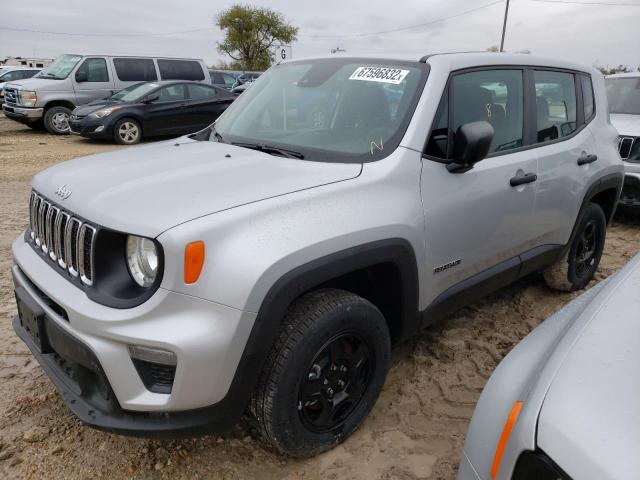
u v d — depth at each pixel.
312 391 2.39
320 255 2.21
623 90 7.58
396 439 2.69
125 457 2.53
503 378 1.74
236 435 2.69
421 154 2.72
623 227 6.47
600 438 1.29
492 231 3.15
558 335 1.82
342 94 3.07
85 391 2.20
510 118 3.34
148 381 2.04
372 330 2.52
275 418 2.24
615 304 1.79
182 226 1.99
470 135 2.67
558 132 3.74
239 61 57.00
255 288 2.02
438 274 2.87
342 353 2.48
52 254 2.46
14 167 9.63
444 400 3.02
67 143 13.05
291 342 2.21
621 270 2.09
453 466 2.53
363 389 2.64
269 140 3.03
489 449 1.58
